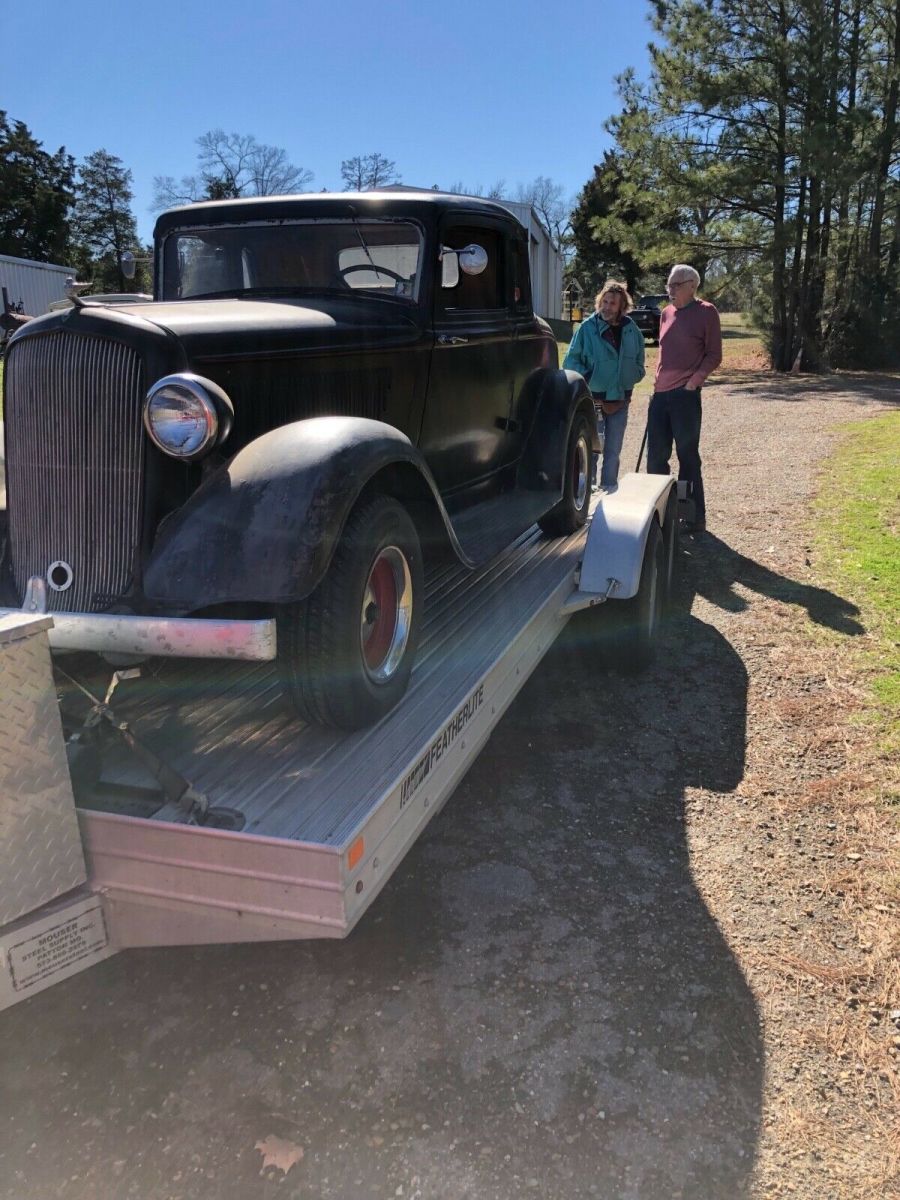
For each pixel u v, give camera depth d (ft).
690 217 63.67
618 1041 7.68
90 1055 7.57
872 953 8.78
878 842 10.53
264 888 6.52
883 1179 6.49
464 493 13.79
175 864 6.67
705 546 22.63
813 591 19.07
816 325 66.39
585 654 14.90
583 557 13.64
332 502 7.52
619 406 21.45
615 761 12.47
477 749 9.80
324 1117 6.95
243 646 7.06
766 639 16.71
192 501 7.77
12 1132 6.84
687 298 21.62
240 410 8.62
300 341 9.34
